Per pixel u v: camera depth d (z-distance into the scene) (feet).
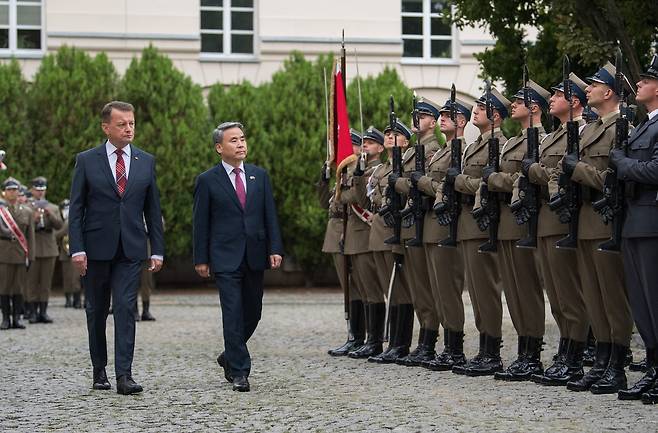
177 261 121.29
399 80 118.01
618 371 42.27
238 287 45.42
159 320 83.71
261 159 115.75
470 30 128.16
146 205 46.65
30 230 81.35
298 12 126.11
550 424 36.06
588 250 42.63
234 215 45.39
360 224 57.93
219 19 126.62
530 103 45.57
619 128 39.96
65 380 49.06
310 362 55.26
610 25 61.41
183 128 114.21
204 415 39.17
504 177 46.03
